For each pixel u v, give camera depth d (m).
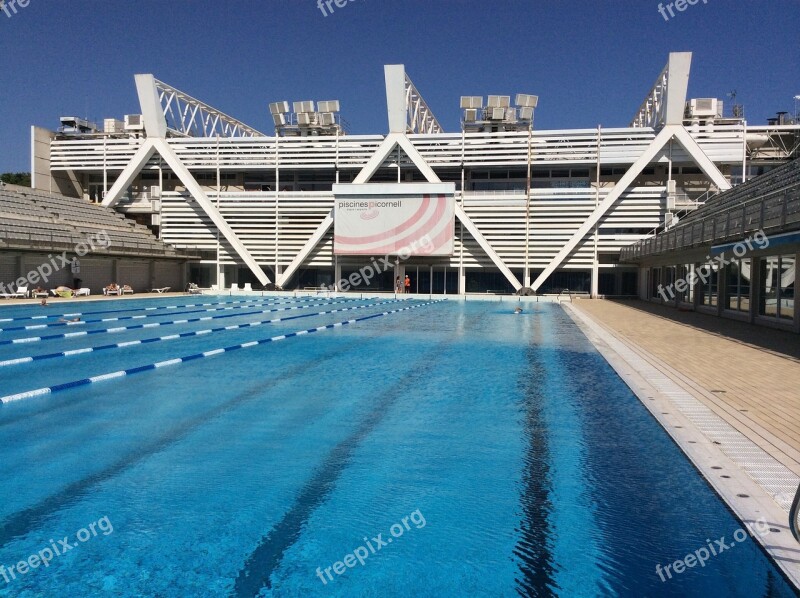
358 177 38.81
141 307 26.62
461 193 38.12
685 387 8.93
